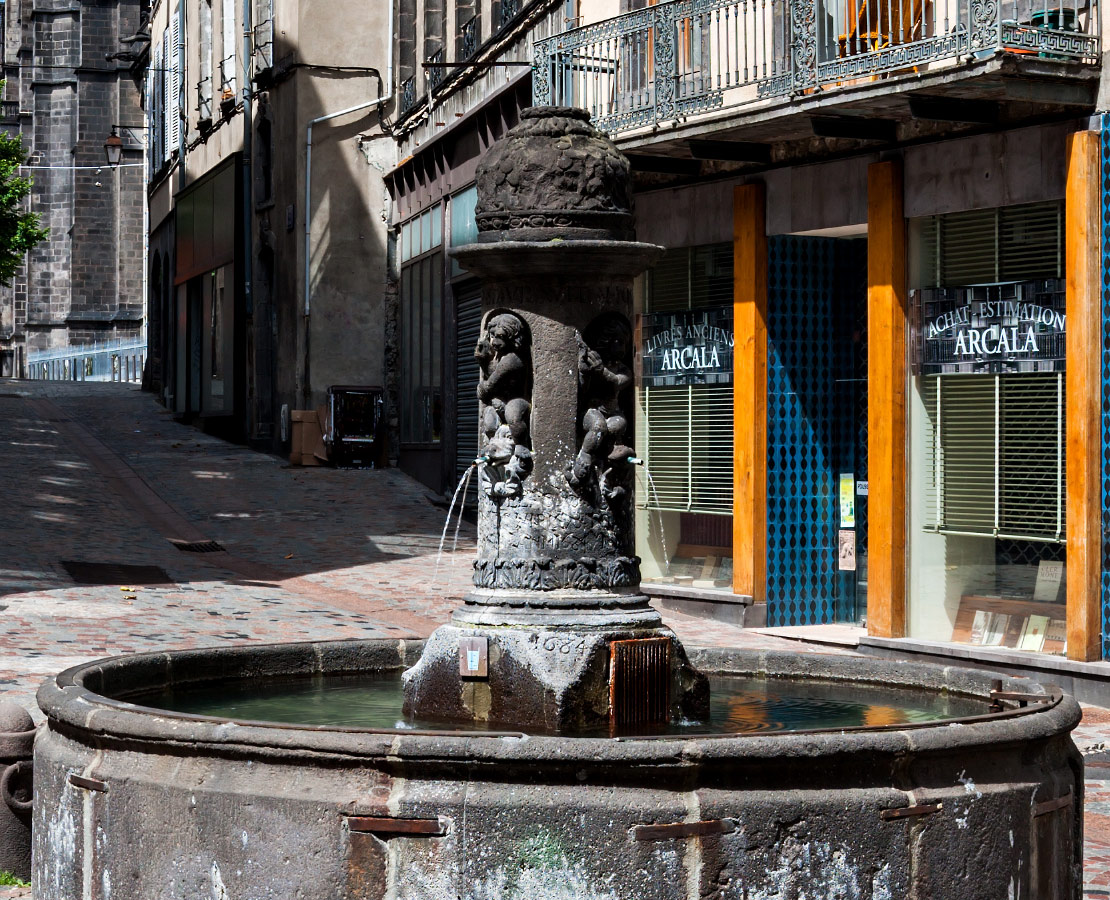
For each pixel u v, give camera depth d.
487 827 5.73
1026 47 14.29
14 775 8.19
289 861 5.88
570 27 22.31
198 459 34.19
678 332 19.80
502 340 8.06
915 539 16.70
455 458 28.81
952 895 6.09
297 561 22.41
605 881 5.71
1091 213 14.53
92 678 7.72
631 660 7.72
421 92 32.31
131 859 6.27
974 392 16.02
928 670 9.02
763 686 9.44
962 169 15.98
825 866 5.86
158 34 54.22
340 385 33.81
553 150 8.05
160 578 19.88
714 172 19.20
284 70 35.16
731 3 17.58
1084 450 14.49
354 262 34.53
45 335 80.94
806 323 18.80
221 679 9.07
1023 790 6.36
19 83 90.88
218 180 40.56
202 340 42.56
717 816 5.76
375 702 8.52
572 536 7.94
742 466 18.58
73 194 78.62
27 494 26.91
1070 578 14.64
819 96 15.80
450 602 19.28
